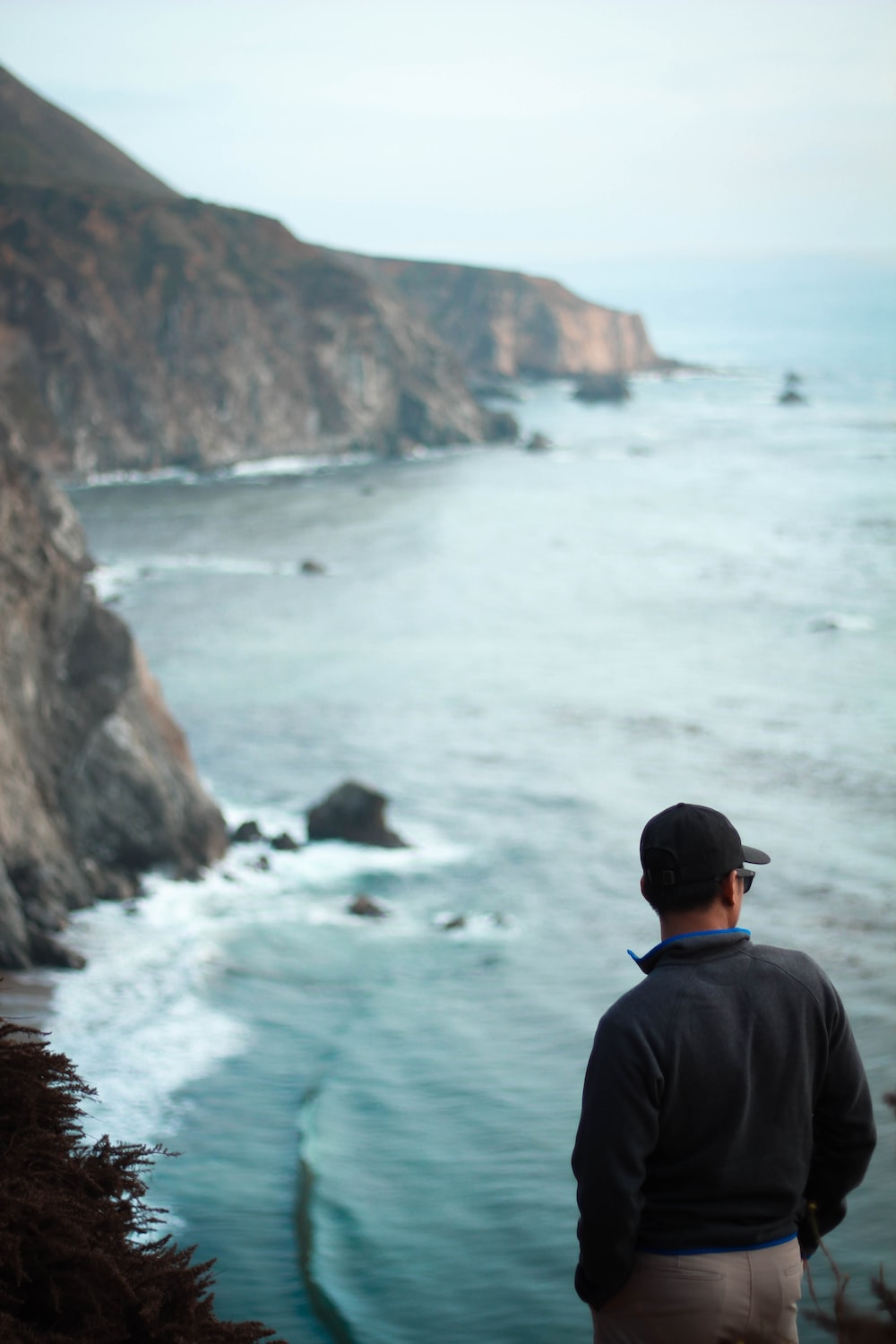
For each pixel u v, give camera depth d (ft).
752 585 240.53
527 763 134.62
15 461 99.55
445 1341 42.45
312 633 200.95
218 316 445.37
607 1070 8.87
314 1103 59.93
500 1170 54.08
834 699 162.61
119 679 100.32
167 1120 58.23
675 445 489.26
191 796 103.65
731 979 9.08
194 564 260.01
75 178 613.93
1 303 402.11
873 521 315.37
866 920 90.38
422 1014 72.95
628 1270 8.86
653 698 163.63
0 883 78.69
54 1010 70.38
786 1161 8.95
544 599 229.25
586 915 92.89
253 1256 47.19
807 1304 41.04
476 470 429.79
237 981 77.05
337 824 110.32
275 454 448.24
